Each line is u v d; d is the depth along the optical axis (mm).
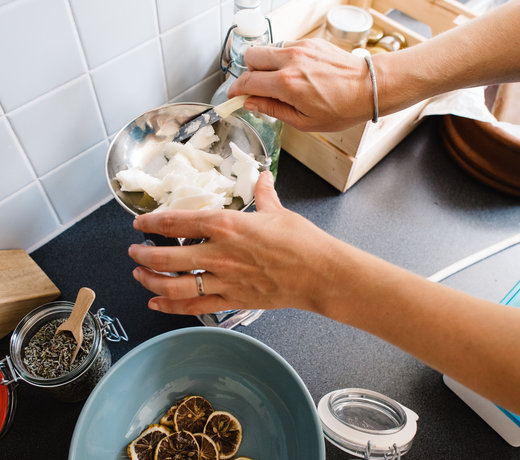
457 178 800
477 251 714
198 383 570
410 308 337
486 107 772
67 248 691
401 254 710
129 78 618
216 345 532
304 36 798
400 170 810
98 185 707
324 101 488
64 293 651
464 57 492
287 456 525
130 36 570
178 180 521
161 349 516
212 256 366
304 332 639
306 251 360
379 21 775
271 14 698
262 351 507
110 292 658
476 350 319
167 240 553
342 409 526
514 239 715
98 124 631
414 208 762
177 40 634
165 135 584
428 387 603
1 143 538
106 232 711
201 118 577
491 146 719
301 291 370
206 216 373
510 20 480
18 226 640
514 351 309
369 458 463
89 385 557
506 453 560
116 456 514
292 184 784
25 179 597
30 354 549
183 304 404
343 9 733
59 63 524
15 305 575
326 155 734
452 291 342
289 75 476
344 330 643
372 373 610
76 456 436
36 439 554
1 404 552
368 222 743
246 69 585
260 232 364
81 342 540
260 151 555
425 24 824
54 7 475
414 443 563
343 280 355
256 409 559
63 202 675
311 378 603
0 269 587
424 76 496
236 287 384
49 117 564
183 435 525
